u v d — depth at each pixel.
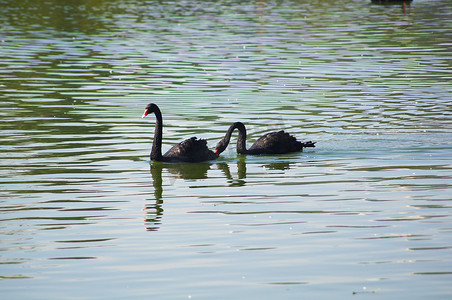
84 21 47.53
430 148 17.86
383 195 13.95
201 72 29.33
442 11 54.69
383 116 21.55
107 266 10.41
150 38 39.69
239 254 10.88
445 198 13.66
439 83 26.89
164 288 9.63
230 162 17.34
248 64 31.34
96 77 28.09
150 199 13.88
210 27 45.28
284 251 10.98
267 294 9.46
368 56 33.62
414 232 11.74
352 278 9.95
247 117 21.55
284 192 14.34
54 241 11.46
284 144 18.20
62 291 9.55
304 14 53.41
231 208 13.24
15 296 9.40
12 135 19.06
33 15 50.09
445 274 10.03
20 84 26.45
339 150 17.94
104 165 16.47
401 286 9.67
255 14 53.53
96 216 12.76
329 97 24.42
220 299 9.30
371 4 61.00
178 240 11.51
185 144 17.36
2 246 11.20
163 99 24.06
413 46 36.69
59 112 21.98
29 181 14.95
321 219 12.52
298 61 32.25
